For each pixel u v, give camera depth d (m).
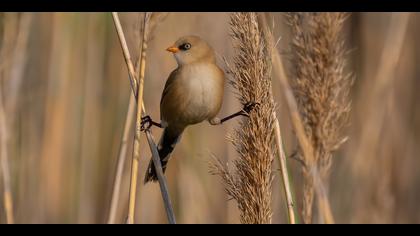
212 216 10.63
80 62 10.91
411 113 12.18
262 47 5.78
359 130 11.58
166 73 10.38
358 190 11.08
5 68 9.64
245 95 5.78
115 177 7.58
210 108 7.56
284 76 7.24
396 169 11.87
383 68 10.26
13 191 10.62
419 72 12.21
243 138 5.77
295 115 7.18
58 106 10.80
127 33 8.66
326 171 7.32
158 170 6.31
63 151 10.91
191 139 10.61
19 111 10.72
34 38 10.87
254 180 5.74
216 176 10.74
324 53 7.19
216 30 10.43
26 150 10.80
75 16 10.85
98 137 11.02
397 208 11.88
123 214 10.79
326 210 7.03
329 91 7.24
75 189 10.95
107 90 11.08
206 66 7.54
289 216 6.27
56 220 10.84
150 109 10.39
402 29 10.12
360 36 12.12
